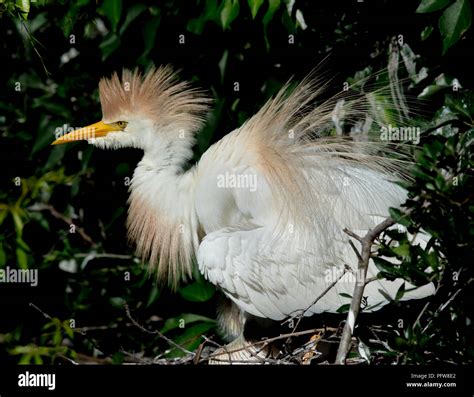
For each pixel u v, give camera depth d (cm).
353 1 752
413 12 727
